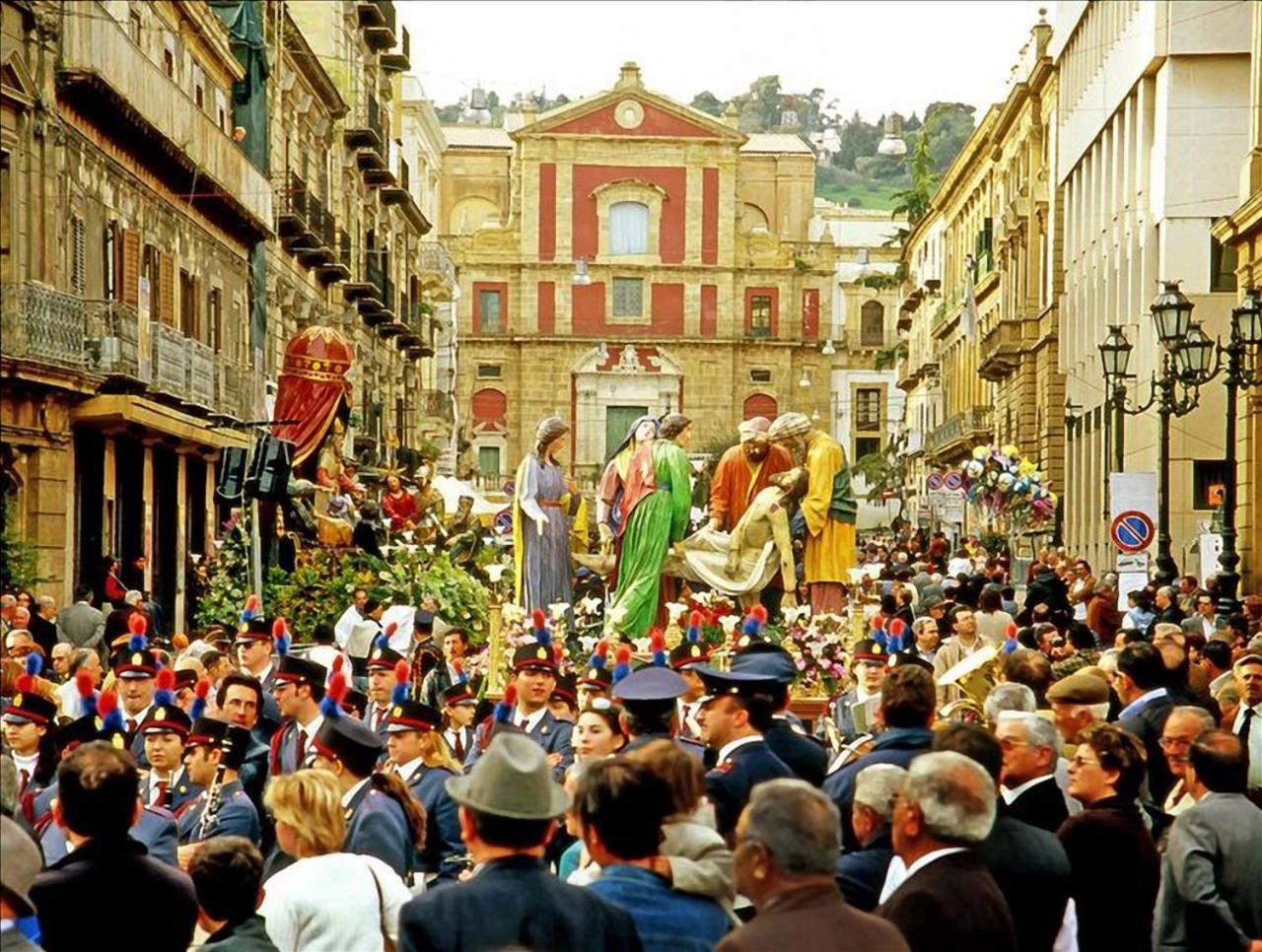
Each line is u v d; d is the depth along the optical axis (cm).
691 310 11069
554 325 11019
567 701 1337
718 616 2150
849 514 2308
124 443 3453
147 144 3509
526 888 700
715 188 11081
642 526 2302
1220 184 4441
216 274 4197
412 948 695
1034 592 2666
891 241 11175
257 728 1352
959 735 862
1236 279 4088
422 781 1130
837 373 11238
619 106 11056
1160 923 961
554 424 2375
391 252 6844
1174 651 1312
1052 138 6325
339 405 3112
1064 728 1101
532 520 2339
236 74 4466
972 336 7619
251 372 4216
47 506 3014
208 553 3838
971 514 5806
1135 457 4709
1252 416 3659
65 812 816
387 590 2450
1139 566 2728
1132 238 4822
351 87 6134
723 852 757
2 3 2850
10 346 2847
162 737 1159
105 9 3272
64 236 3114
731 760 978
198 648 1617
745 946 660
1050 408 6250
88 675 1184
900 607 2323
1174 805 1127
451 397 9206
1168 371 2717
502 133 11962
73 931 804
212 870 845
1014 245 6956
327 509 2920
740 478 2328
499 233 11050
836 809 684
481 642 2484
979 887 764
